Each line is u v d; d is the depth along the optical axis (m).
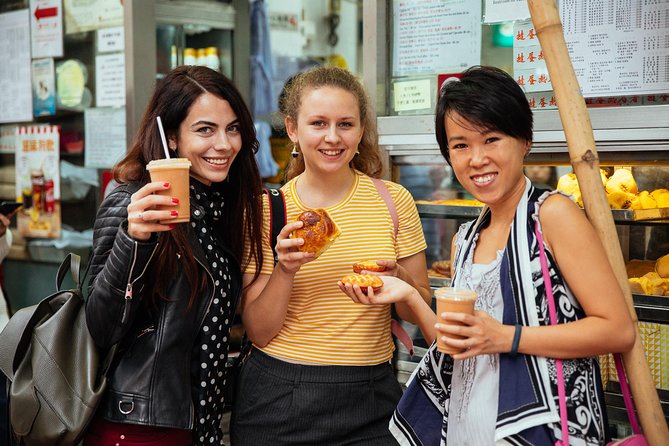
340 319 2.52
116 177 2.47
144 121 2.47
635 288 2.73
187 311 2.38
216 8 4.91
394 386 2.64
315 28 6.14
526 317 1.91
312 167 2.56
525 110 1.97
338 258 2.52
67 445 2.38
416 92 3.32
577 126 2.00
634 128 2.64
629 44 2.69
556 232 1.90
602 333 1.85
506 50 3.03
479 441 1.97
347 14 6.29
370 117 2.77
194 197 2.47
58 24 5.00
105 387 2.39
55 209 5.14
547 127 2.84
